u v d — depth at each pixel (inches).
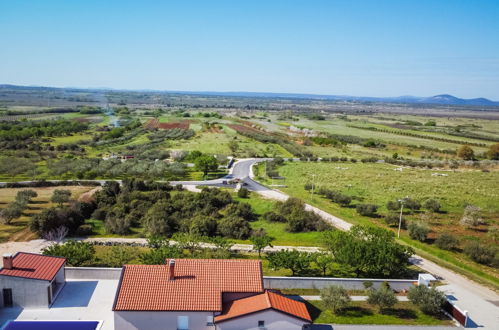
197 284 1514.5
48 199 3422.7
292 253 2076.8
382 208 3486.7
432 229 2913.4
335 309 1685.5
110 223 2751.0
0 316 1524.4
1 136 6427.2
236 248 2495.1
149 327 1433.3
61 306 1612.9
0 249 2333.9
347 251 1999.3
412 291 1766.7
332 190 3976.4
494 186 4478.3
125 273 1533.0
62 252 1969.7
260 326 1421.0
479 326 1615.4
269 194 3939.5
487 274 2166.6
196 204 3221.0
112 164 4852.4
